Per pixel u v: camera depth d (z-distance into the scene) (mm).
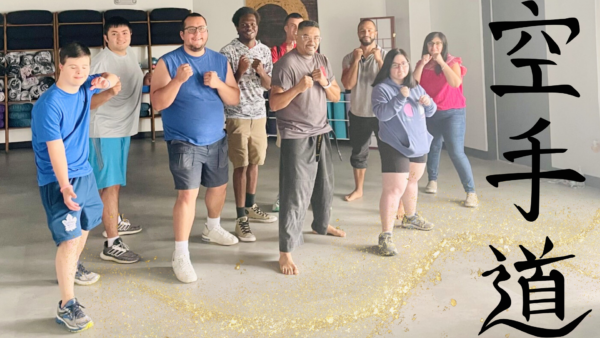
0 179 5836
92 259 3361
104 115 3160
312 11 7641
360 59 4090
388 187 3193
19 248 3613
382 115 3115
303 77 2838
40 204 4746
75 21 7844
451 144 3975
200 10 8281
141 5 8273
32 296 2855
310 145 3039
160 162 6508
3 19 7711
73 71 2414
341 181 5070
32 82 7676
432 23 6402
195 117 2984
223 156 3250
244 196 3664
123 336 2412
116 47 3242
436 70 3914
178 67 2902
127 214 4359
